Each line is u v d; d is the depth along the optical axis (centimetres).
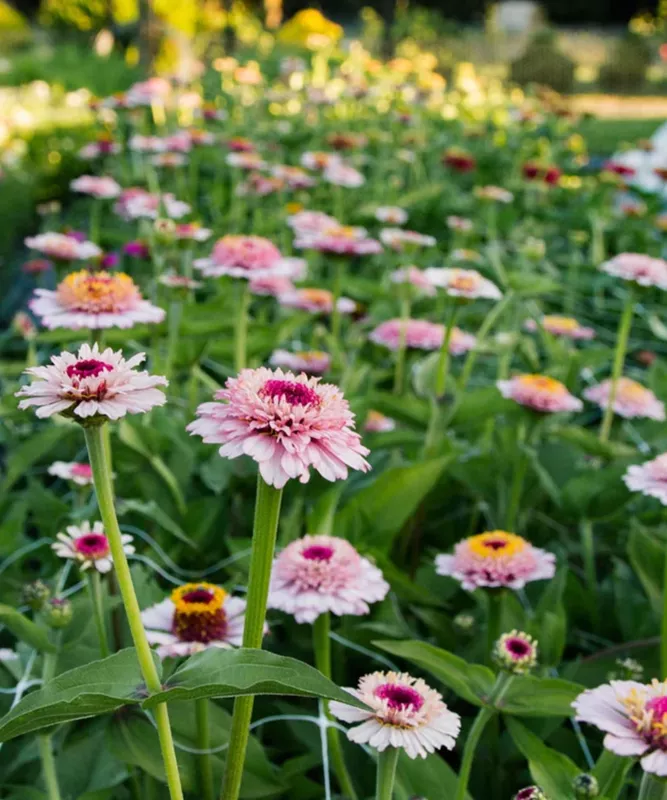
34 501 88
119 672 47
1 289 186
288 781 67
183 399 108
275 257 96
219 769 63
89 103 195
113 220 187
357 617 77
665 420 109
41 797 62
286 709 73
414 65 324
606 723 47
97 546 62
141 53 343
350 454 45
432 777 61
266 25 630
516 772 71
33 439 91
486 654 71
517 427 91
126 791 66
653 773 46
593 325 158
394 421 104
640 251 182
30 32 808
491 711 59
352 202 198
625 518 95
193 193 193
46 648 62
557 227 201
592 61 841
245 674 45
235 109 267
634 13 1158
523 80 629
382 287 128
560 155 256
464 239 162
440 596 86
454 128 275
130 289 78
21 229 226
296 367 102
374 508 80
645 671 76
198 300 149
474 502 100
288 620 77
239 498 91
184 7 446
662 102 647
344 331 136
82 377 45
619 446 98
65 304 77
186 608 60
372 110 273
